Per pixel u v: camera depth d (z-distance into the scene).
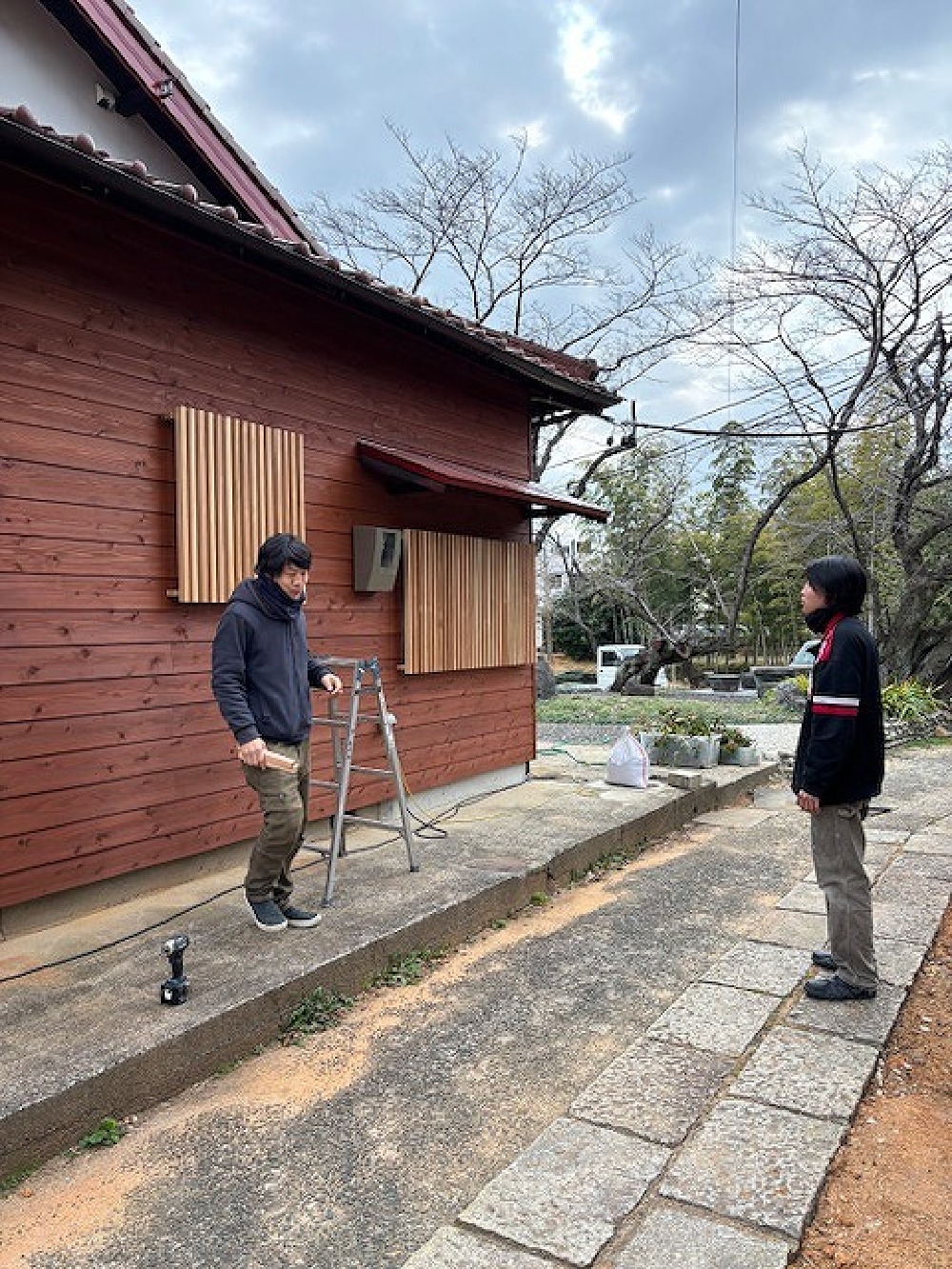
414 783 5.73
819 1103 2.59
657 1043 2.99
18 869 3.48
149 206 3.48
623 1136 2.44
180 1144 2.46
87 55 5.61
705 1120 2.51
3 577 3.42
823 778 3.15
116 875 3.88
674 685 24.94
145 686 3.97
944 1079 2.84
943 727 11.89
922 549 15.13
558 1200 2.15
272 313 4.62
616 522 28.02
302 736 3.67
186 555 4.03
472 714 6.30
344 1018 3.26
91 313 3.75
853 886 3.28
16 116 2.88
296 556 3.50
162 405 4.05
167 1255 2.04
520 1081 2.83
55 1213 2.18
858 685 3.14
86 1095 2.46
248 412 4.48
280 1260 2.02
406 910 3.88
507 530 6.67
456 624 5.95
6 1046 2.63
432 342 5.62
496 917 4.30
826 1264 1.99
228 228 3.69
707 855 5.62
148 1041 2.68
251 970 3.21
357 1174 2.34
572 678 25.22
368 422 5.30
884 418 14.55
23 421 3.49
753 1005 3.28
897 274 12.89
